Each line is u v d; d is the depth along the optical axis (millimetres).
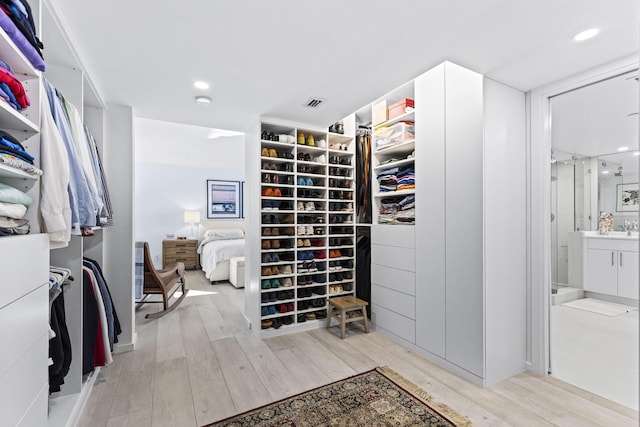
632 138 3166
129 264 2646
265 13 1425
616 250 3486
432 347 2395
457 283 2188
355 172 3531
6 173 987
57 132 1260
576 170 3531
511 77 2066
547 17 1451
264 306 2938
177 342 2803
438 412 1732
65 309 1773
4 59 1021
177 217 7062
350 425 1628
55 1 1312
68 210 1298
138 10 1388
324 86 2270
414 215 2676
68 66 1787
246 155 3420
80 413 1717
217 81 2170
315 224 3219
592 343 2609
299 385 2043
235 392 1962
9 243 883
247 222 3361
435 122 2387
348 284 3473
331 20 1485
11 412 897
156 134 4840
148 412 1751
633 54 1769
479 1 1342
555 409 1758
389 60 1880
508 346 2137
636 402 1829
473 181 2084
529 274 2244
